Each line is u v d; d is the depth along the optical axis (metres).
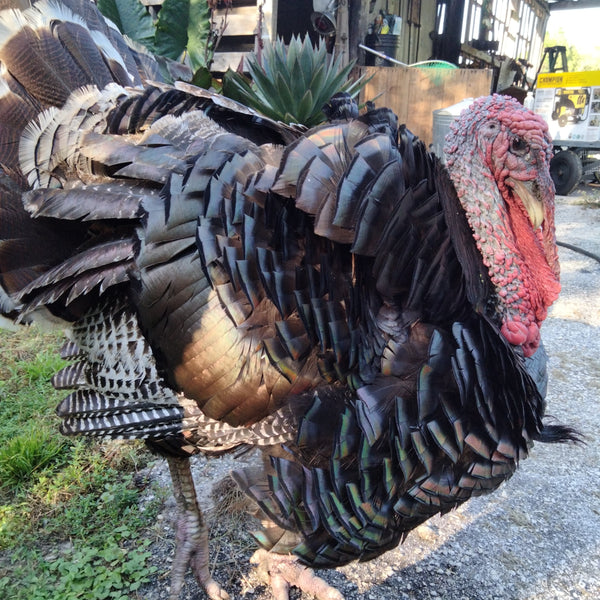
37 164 2.48
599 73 12.02
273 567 2.60
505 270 2.10
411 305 2.04
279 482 2.08
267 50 4.26
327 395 2.06
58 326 2.48
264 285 2.00
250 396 2.09
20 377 4.12
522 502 3.21
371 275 2.05
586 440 3.74
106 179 2.36
